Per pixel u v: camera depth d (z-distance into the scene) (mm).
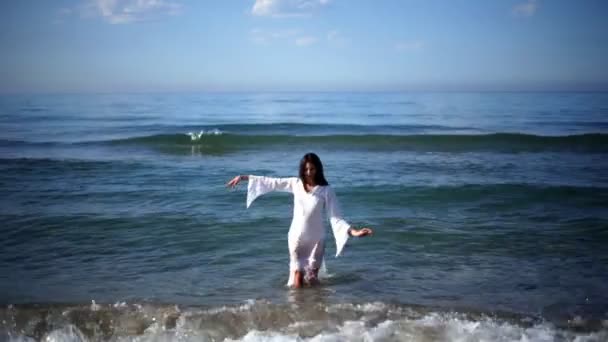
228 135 18906
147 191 10133
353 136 18750
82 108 49375
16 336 4336
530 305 4922
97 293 5234
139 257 6449
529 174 12164
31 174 11875
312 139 18828
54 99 82938
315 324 4441
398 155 15859
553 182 11078
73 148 17641
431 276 5762
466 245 6910
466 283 5543
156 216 8305
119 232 7504
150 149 17469
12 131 24297
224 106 56625
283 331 4328
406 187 10242
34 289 5340
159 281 5598
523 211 8695
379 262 6246
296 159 15094
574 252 6625
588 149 16797
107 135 22469
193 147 17891
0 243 7004
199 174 12031
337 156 15672
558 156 15352
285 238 7207
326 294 5195
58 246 6887
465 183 10938
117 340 4246
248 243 6992
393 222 7980
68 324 4480
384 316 4586
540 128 25312
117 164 13172
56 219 8109
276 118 35375
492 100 71438
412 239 7164
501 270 5969
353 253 6594
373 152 16703
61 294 5199
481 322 4449
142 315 4609
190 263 6219
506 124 28203
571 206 8977
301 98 92688
